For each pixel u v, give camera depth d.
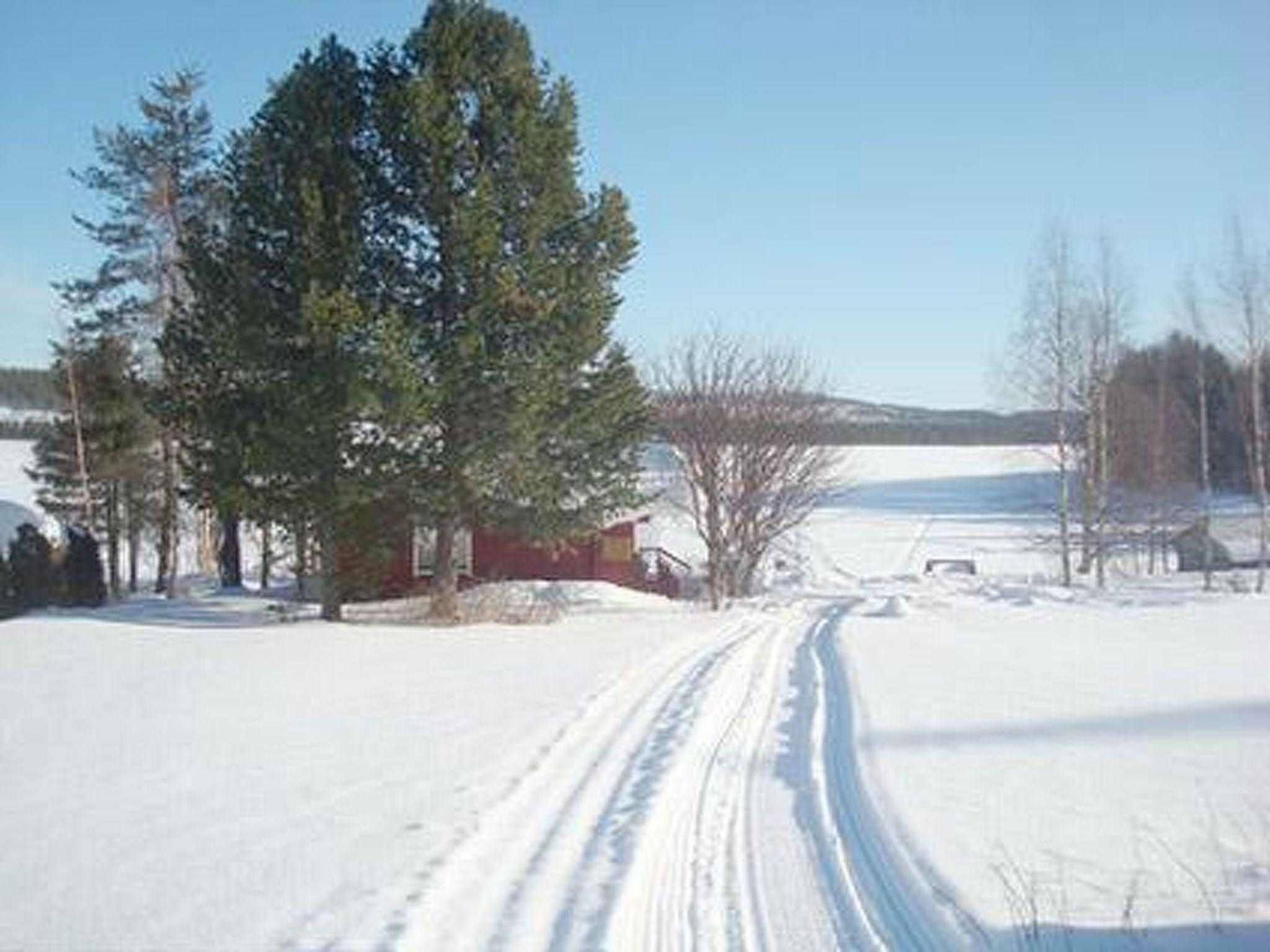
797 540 63.94
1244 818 10.21
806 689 17.72
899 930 7.54
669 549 65.12
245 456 24.94
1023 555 72.06
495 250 25.39
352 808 9.84
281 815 9.59
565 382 27.03
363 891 7.75
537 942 6.98
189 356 26.25
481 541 40.28
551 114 26.89
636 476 28.98
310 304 23.69
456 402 25.72
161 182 37.31
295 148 25.72
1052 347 50.06
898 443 151.25
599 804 10.20
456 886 7.90
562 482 27.91
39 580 35.12
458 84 26.25
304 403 24.55
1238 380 52.62
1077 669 20.20
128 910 7.40
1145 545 71.12
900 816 10.08
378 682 17.08
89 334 38.31
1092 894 8.15
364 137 26.56
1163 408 60.88
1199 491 62.97
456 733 13.16
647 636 25.06
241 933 7.00
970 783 11.45
